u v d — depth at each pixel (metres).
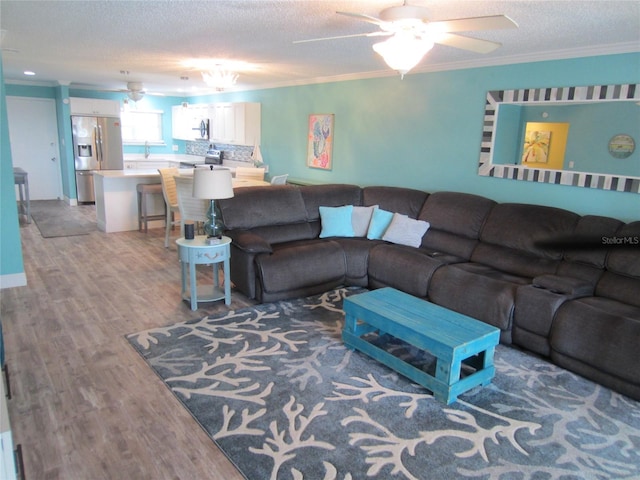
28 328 3.48
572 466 2.19
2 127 4.12
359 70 5.68
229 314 3.87
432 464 2.18
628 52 3.54
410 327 2.82
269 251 4.16
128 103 9.90
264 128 7.98
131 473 2.06
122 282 4.57
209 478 2.05
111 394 2.66
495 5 2.70
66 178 8.95
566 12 2.78
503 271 3.97
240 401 2.64
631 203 3.63
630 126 3.57
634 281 3.24
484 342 2.74
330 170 6.62
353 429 2.42
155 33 3.79
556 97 4.00
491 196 4.65
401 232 4.71
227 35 3.80
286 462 2.16
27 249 5.66
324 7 2.88
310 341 3.41
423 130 5.23
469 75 4.68
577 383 2.94
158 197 6.95
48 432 2.31
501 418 2.56
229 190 3.96
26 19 3.39
